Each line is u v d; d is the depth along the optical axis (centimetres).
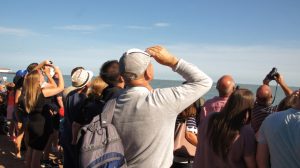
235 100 296
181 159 407
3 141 922
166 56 235
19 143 755
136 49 241
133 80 238
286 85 486
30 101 542
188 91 228
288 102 359
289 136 253
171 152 236
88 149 221
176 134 407
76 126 409
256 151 289
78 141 234
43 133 550
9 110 881
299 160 249
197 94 229
